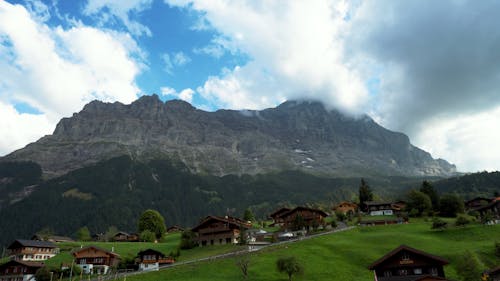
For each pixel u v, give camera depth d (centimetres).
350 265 9275
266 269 8838
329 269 8862
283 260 8225
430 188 17238
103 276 9662
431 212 15888
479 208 14738
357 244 11006
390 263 6862
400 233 12162
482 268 8056
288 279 8181
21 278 11300
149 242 15838
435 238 11319
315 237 11981
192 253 12281
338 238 11912
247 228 14275
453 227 12138
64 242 16438
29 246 13562
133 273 9344
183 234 13738
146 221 17125
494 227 11588
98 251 11988
